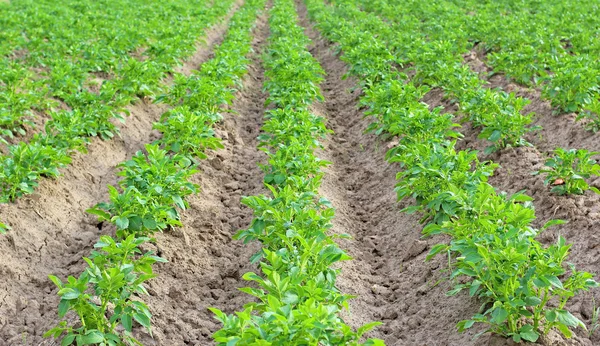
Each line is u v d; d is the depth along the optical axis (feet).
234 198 32.27
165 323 21.57
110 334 18.94
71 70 44.42
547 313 18.45
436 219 25.82
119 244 21.79
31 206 28.22
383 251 27.94
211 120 37.50
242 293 24.22
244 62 53.47
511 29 57.21
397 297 24.17
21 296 23.22
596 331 20.01
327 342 15.26
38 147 29.50
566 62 41.42
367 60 48.70
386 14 79.25
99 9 85.76
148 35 63.31
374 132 40.16
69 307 19.27
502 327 18.89
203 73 45.16
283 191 23.95
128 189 24.21
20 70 41.34
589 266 23.02
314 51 71.10
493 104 34.53
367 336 21.42
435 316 21.95
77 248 27.27
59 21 66.39
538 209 27.53
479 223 21.22
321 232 21.76
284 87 44.86
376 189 33.96
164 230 26.81
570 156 27.30
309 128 33.50
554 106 39.63
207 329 22.00
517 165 31.76
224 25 91.30
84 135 37.09
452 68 42.47
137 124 42.55
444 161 26.48
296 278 18.22
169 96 44.47
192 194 31.19
